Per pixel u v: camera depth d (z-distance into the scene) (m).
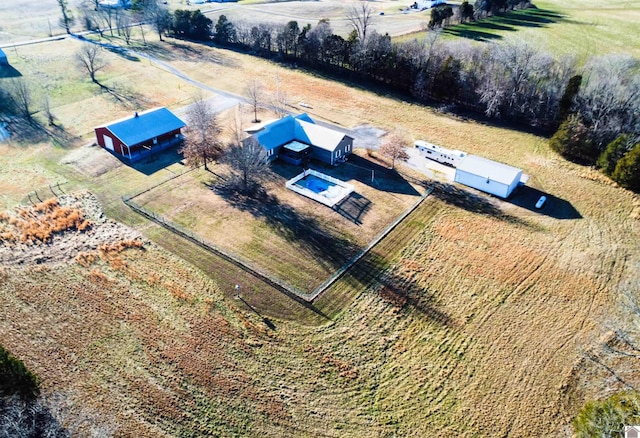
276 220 51.53
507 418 33.00
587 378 35.69
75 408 31.95
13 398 29.31
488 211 54.53
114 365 35.06
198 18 111.62
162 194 55.31
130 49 103.50
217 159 60.72
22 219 49.38
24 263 43.72
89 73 88.44
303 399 33.66
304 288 42.84
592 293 43.28
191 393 33.50
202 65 96.94
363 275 44.69
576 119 65.31
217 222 50.88
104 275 42.94
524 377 35.75
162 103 79.62
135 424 31.36
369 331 39.06
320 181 58.97
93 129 69.75
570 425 32.50
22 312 38.78
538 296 42.91
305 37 96.88
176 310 39.88
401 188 58.41
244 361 35.97
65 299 40.22
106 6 133.88
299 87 87.88
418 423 32.56
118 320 38.59
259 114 76.88
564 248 48.84
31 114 72.75
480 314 41.00
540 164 63.81
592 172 61.81
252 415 32.41
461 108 80.38
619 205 55.78
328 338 38.25
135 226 49.84
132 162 61.69
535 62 74.62
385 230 50.75
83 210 51.75
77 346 36.28
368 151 65.50
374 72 89.94
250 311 40.31
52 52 98.06
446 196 57.12
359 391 34.44
